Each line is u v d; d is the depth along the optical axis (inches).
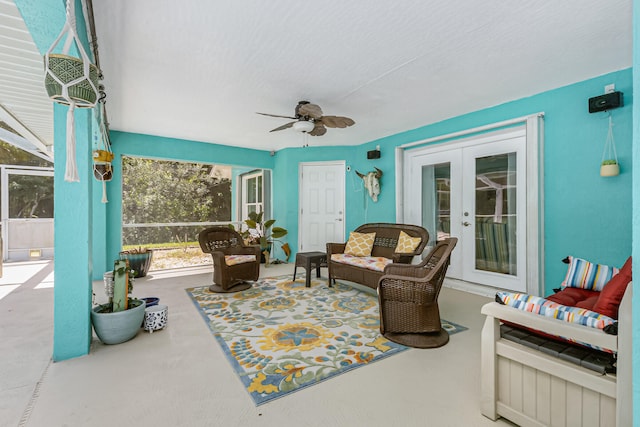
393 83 121.8
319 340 99.0
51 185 273.3
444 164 179.9
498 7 75.5
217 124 178.9
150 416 62.3
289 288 164.2
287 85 123.6
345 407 65.6
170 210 282.5
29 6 60.4
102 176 130.4
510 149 149.2
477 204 164.1
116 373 78.5
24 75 105.7
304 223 247.6
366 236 177.3
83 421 60.6
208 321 115.5
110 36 87.7
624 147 110.0
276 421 61.1
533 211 132.1
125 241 217.8
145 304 107.7
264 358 86.8
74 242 86.6
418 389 72.4
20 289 161.0
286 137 212.4
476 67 108.3
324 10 76.7
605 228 114.7
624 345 44.9
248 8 75.7
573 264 103.5
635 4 31.7
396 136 201.5
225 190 319.0
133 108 150.6
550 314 55.7
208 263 247.8
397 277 99.0
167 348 92.8
